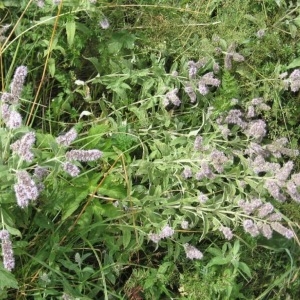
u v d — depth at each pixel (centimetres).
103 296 95
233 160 101
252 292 104
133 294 93
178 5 108
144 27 104
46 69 100
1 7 95
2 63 98
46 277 85
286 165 93
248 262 103
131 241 93
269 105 115
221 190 97
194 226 96
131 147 95
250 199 96
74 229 88
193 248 92
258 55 108
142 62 104
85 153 73
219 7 111
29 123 99
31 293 87
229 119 101
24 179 67
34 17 97
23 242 82
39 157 74
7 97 74
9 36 91
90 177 92
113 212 90
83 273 88
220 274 97
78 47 98
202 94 101
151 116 100
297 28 113
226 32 106
